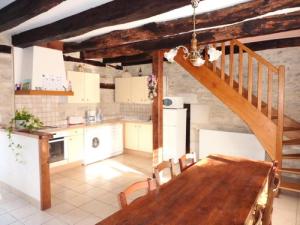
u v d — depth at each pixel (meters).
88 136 5.10
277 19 2.83
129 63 6.30
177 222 1.48
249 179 2.23
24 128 3.54
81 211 3.10
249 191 1.95
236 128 4.93
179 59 4.32
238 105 3.78
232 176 2.31
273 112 4.01
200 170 2.49
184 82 5.47
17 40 3.80
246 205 1.71
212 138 5.00
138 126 5.77
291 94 4.24
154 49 3.98
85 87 5.25
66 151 4.69
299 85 4.16
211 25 2.72
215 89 3.98
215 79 3.97
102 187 3.90
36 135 3.09
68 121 5.17
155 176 2.21
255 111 3.66
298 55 4.15
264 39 4.14
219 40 3.31
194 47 2.19
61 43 4.34
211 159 2.91
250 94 3.67
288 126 4.13
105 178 4.31
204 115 5.29
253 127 3.68
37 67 3.95
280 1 2.22
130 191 1.81
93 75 5.43
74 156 4.86
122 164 5.16
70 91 4.49
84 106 5.60
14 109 4.04
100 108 5.98
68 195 3.58
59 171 4.62
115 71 6.34
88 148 5.11
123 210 1.64
